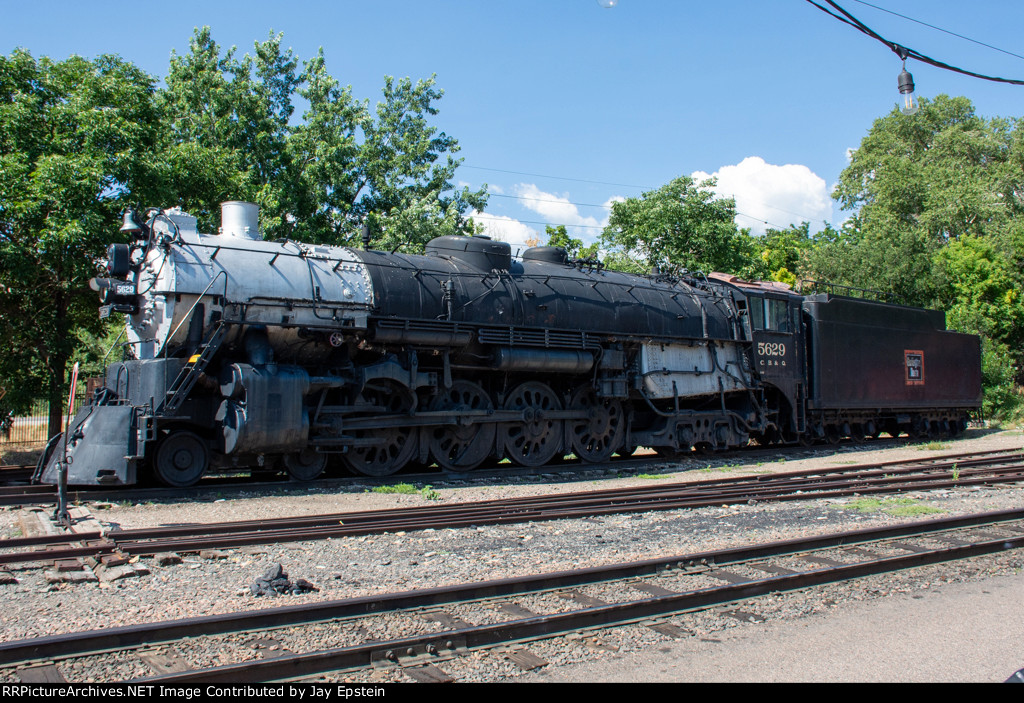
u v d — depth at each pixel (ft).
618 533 27.73
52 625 16.55
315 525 27.84
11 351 61.21
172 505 32.53
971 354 83.41
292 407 37.06
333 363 41.39
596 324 49.90
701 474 47.83
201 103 83.10
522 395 48.44
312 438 39.14
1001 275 120.57
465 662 15.26
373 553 23.90
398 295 42.06
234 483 39.83
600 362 50.24
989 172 159.22
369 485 39.81
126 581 20.08
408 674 14.55
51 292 60.85
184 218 38.11
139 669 14.29
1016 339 121.90
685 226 108.27
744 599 19.57
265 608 17.98
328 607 16.99
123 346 40.68
